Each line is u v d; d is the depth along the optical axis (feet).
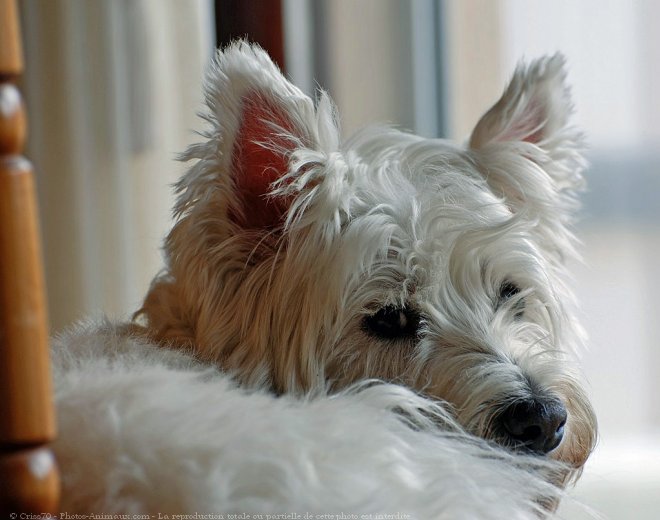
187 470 3.22
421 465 3.77
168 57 11.34
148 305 6.16
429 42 10.94
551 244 6.68
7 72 2.80
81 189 11.65
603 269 9.34
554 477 5.42
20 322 2.80
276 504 3.19
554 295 6.24
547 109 6.65
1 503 2.86
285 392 5.65
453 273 5.66
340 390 5.57
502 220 5.93
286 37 10.78
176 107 11.35
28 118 11.61
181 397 3.70
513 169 6.41
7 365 2.80
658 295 9.26
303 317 5.56
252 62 5.39
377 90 11.00
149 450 3.31
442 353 5.49
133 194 11.57
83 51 11.48
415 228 5.60
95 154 11.60
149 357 4.99
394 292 5.58
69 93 11.55
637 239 9.30
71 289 11.73
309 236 5.59
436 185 5.94
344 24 10.94
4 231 2.77
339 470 3.38
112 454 3.34
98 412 3.53
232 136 5.39
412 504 3.46
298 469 3.31
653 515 8.52
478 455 4.46
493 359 5.39
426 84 11.00
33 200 2.85
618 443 9.25
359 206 5.73
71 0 11.43
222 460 3.26
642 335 9.25
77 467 3.36
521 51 10.00
